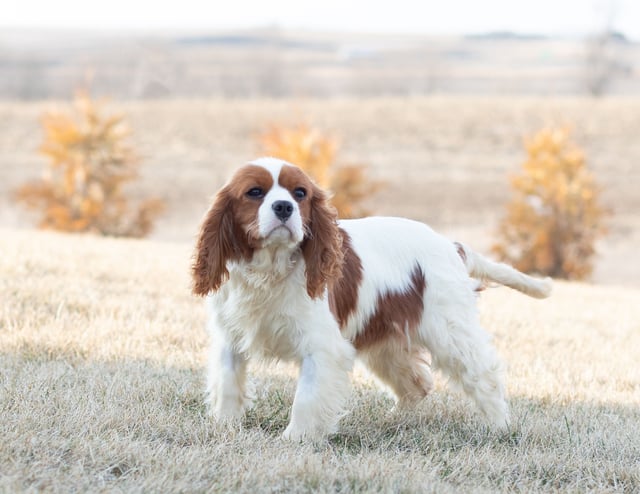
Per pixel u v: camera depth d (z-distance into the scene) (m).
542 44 182.50
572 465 6.07
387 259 6.71
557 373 8.87
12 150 45.00
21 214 33.66
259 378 7.79
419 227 6.95
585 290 16.19
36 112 53.50
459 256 7.06
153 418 6.23
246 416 6.75
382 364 7.31
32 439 5.48
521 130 49.97
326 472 5.39
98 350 8.25
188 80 97.12
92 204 25.41
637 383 8.73
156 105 56.22
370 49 150.75
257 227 5.88
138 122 50.75
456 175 41.88
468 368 6.73
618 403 7.85
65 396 6.51
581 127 49.97
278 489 5.17
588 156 44.53
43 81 96.75
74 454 5.40
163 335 9.05
